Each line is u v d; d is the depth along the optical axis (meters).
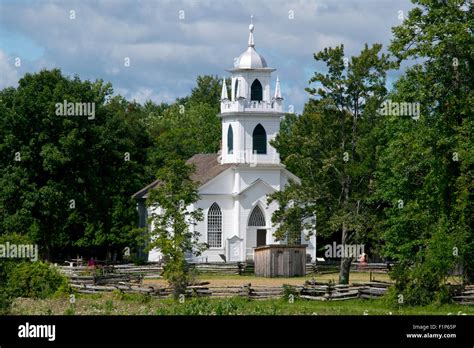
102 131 113.44
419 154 79.31
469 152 73.88
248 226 127.81
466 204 74.25
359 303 74.69
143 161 145.00
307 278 105.75
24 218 106.25
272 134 130.12
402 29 77.31
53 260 118.19
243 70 130.62
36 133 109.75
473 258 75.19
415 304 71.12
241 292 77.62
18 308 65.50
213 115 190.50
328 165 90.38
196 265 114.81
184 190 88.88
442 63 76.56
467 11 76.69
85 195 113.94
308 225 95.38
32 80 112.69
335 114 91.81
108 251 125.38
